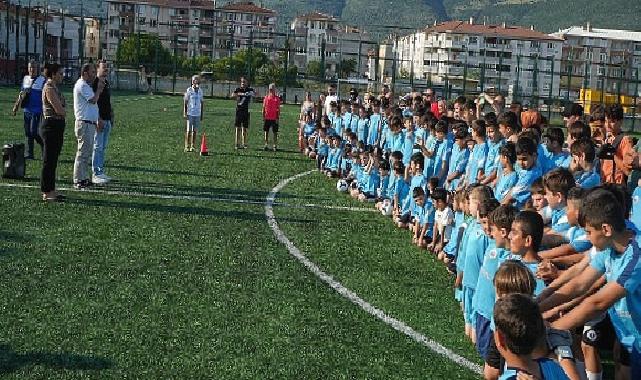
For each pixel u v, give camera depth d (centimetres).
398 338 705
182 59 5741
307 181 1656
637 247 492
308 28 10944
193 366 609
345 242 1095
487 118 1071
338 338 695
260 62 5659
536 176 875
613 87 4672
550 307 511
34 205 1162
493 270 598
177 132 2464
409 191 1240
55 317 698
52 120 1174
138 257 916
